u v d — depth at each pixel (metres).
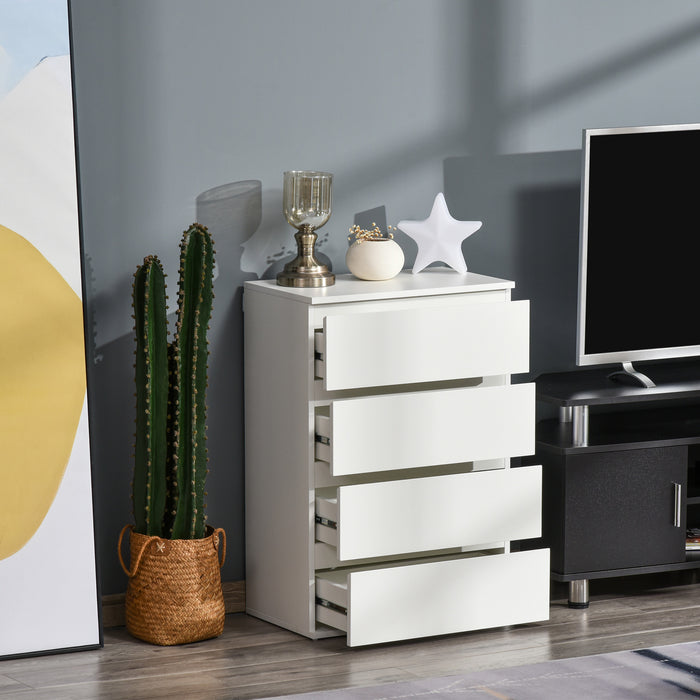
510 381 4.35
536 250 4.49
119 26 3.87
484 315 3.88
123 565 3.85
